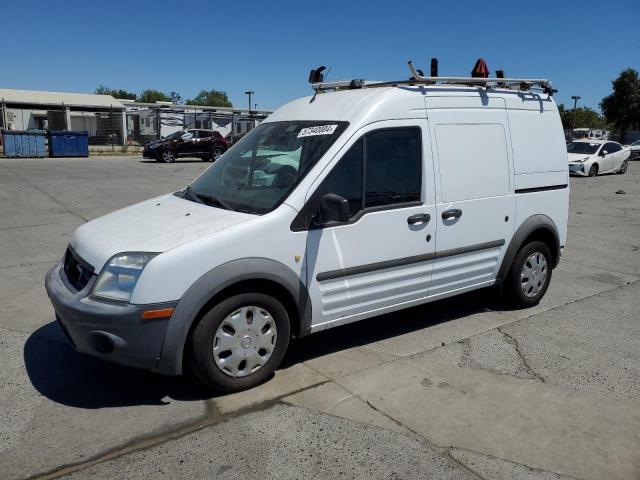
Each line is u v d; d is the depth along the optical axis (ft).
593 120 250.78
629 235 32.50
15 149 93.25
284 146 13.94
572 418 11.41
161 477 9.35
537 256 17.97
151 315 10.75
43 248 25.89
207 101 319.27
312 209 12.48
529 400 12.11
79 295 11.30
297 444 10.32
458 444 10.42
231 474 9.45
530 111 17.28
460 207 15.25
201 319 11.35
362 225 13.25
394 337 15.65
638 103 177.99
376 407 11.68
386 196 13.75
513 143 16.62
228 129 130.93
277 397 12.03
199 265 11.10
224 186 14.10
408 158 14.15
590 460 10.00
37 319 16.57
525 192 17.02
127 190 47.98
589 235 32.42
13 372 13.10
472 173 15.51
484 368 13.67
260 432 10.68
